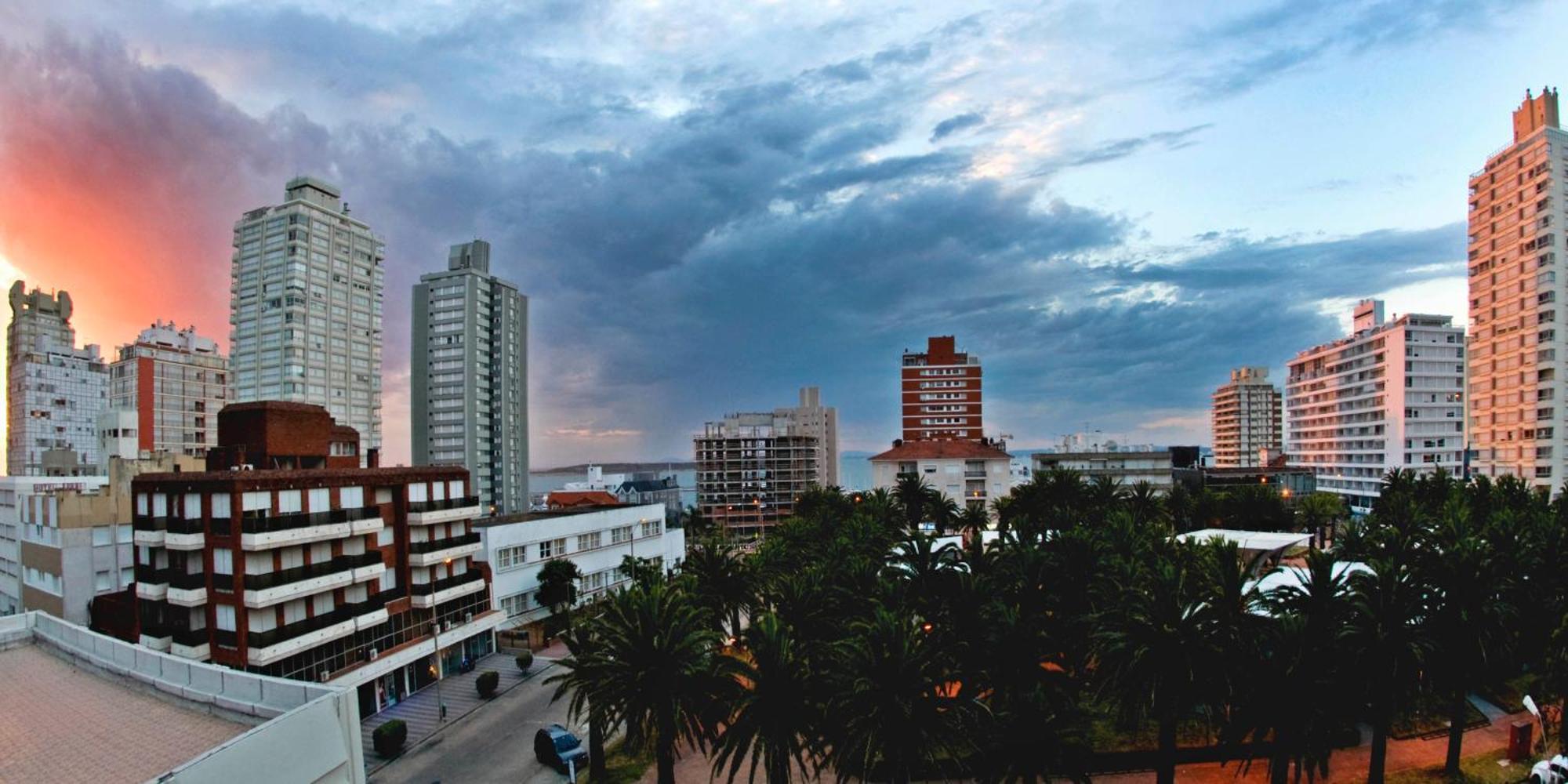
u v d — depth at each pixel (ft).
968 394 627.46
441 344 490.08
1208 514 339.98
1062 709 122.42
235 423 184.03
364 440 433.89
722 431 620.49
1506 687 152.76
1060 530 210.18
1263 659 114.21
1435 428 467.93
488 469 495.41
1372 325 517.96
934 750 104.83
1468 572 116.88
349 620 167.12
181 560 159.53
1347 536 189.06
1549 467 380.99
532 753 145.07
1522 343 398.21
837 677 106.83
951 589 145.59
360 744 77.15
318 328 409.49
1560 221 383.45
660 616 115.65
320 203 422.41
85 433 456.45
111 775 68.90
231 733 77.66
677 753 137.90
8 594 224.33
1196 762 131.23
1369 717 120.88
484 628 207.51
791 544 218.79
